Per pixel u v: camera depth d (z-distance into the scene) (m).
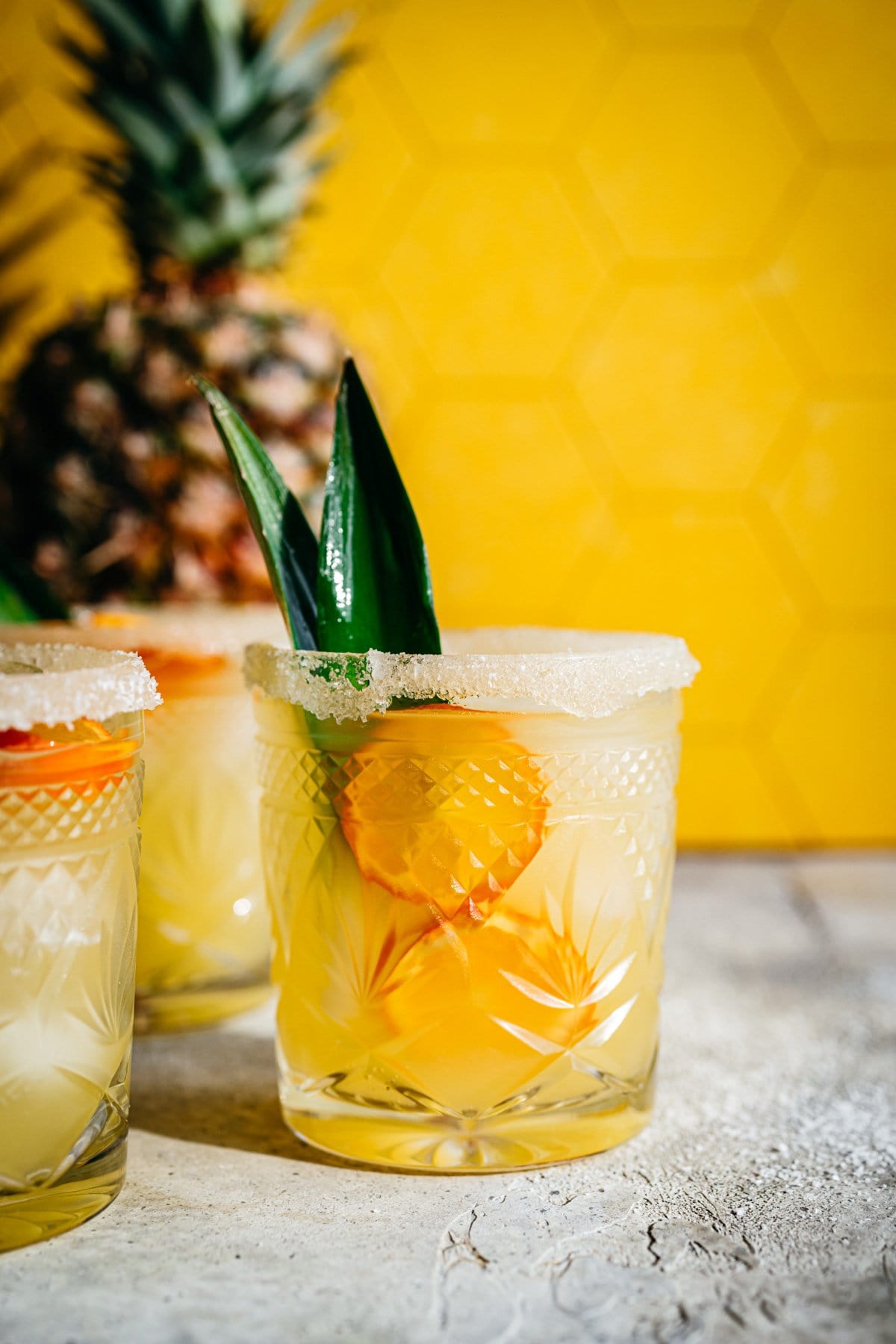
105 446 0.56
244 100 0.63
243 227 0.64
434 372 0.73
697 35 0.71
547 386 0.73
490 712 0.33
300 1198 0.34
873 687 0.73
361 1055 0.34
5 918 0.31
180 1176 0.35
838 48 0.71
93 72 0.63
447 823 0.33
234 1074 0.41
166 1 0.61
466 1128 0.34
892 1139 0.37
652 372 0.72
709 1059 0.42
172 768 0.42
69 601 0.57
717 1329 0.30
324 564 0.35
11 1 0.71
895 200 0.71
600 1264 0.32
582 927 0.34
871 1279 0.31
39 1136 0.32
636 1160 0.36
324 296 0.72
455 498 0.73
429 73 0.71
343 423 0.35
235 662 0.43
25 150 0.72
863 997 0.46
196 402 0.57
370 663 0.33
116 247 0.73
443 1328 0.30
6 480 0.58
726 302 0.72
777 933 0.53
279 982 0.36
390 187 0.72
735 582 0.73
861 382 0.72
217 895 0.43
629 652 0.35
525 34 0.71
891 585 0.73
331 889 0.34
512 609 0.73
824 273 0.72
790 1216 0.33
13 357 0.72
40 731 0.31
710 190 0.72
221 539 0.57
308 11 0.67
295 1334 0.30
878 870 0.65
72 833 0.32
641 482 0.73
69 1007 0.32
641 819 0.35
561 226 0.72
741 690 0.73
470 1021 0.34
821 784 0.74
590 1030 0.35
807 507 0.73
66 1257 0.32
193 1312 0.30
